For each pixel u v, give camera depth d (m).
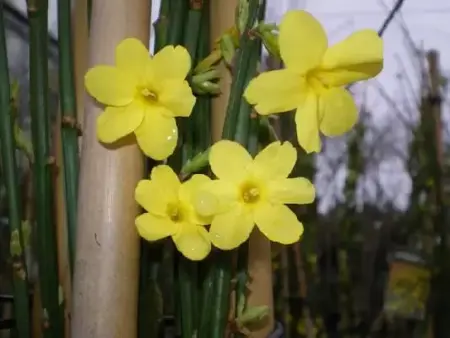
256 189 0.14
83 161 0.15
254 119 0.15
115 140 0.14
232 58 0.16
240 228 0.13
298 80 0.13
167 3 0.16
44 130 0.16
